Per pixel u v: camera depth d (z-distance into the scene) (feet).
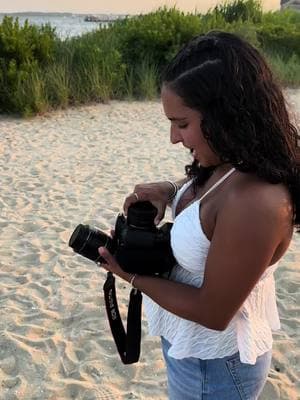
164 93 4.56
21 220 17.80
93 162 24.71
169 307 4.83
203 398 5.17
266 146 4.33
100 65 38.14
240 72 4.30
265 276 4.92
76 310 12.30
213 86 4.29
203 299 4.60
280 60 44.55
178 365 5.29
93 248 5.26
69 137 29.12
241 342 4.91
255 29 47.57
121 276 5.12
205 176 5.31
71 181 22.03
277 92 4.46
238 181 4.44
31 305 12.53
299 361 10.42
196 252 4.73
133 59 41.60
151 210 5.10
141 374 10.14
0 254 15.20
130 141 28.35
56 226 17.22
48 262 14.74
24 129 30.81
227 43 4.40
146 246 4.92
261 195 4.30
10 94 33.81
